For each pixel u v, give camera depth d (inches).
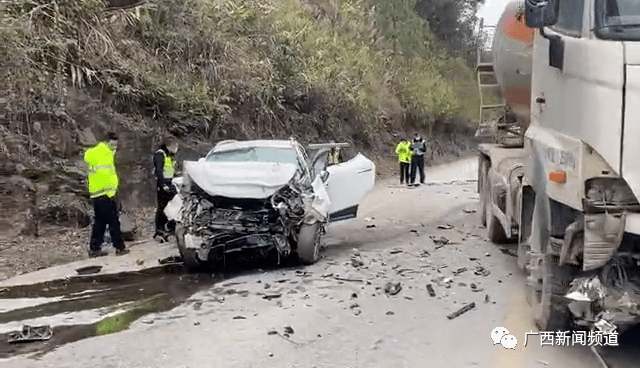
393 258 385.7
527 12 235.0
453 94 1558.8
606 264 220.2
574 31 228.7
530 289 276.1
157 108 590.6
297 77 877.8
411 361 229.6
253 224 352.8
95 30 550.9
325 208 367.9
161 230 438.3
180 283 332.8
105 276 346.9
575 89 224.1
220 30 735.1
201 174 354.9
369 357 233.0
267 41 837.8
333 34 1168.2
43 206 433.7
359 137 1099.9
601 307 221.9
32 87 467.8
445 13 1899.6
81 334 251.3
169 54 652.7
